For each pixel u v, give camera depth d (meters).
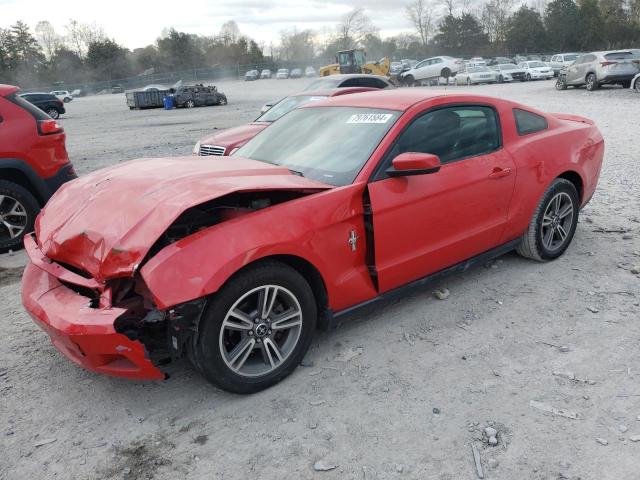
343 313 3.56
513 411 2.95
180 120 23.55
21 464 2.74
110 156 12.89
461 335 3.75
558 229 4.87
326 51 115.12
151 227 2.88
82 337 2.78
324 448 2.74
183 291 2.74
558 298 4.21
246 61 101.62
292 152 4.06
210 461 2.70
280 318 3.21
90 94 83.62
